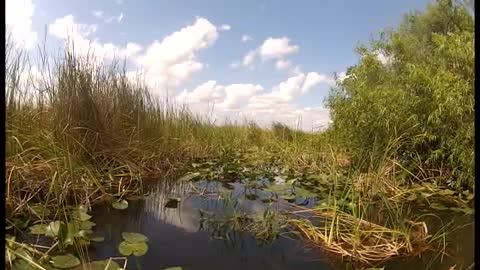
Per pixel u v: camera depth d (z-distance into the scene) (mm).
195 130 6152
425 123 3379
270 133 7398
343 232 2053
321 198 2873
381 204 2693
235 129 7277
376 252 1796
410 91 3574
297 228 2148
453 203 2795
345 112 4090
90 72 3574
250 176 3744
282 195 2977
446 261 1721
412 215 2463
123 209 2498
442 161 3344
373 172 2992
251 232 2074
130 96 4145
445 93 3064
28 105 2959
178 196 2928
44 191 2436
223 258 1732
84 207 2369
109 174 3105
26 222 2008
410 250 1826
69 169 2521
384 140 3598
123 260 1672
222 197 2816
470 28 4246
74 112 3260
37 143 2674
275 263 1690
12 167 2348
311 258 1750
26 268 1440
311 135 5703
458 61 3271
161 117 4781
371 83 4383
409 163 3498
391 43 4621
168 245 1877
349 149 4293
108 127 3621
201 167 4312
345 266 1669
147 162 3867
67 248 1755
